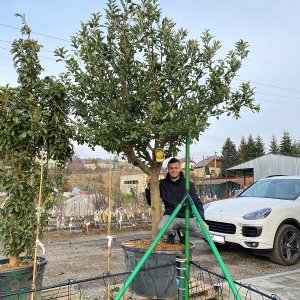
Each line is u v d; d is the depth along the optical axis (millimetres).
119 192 15531
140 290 4680
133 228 12578
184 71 4668
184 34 4938
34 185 4449
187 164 4105
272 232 7320
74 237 10992
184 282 3893
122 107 4734
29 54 4551
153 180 5184
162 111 4668
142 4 4688
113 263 7488
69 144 4723
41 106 4582
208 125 4461
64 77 4945
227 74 4863
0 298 4000
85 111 4852
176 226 4898
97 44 4711
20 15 4590
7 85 4332
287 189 8633
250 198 8680
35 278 4129
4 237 4336
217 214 8016
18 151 4469
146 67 4809
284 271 6969
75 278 6324
